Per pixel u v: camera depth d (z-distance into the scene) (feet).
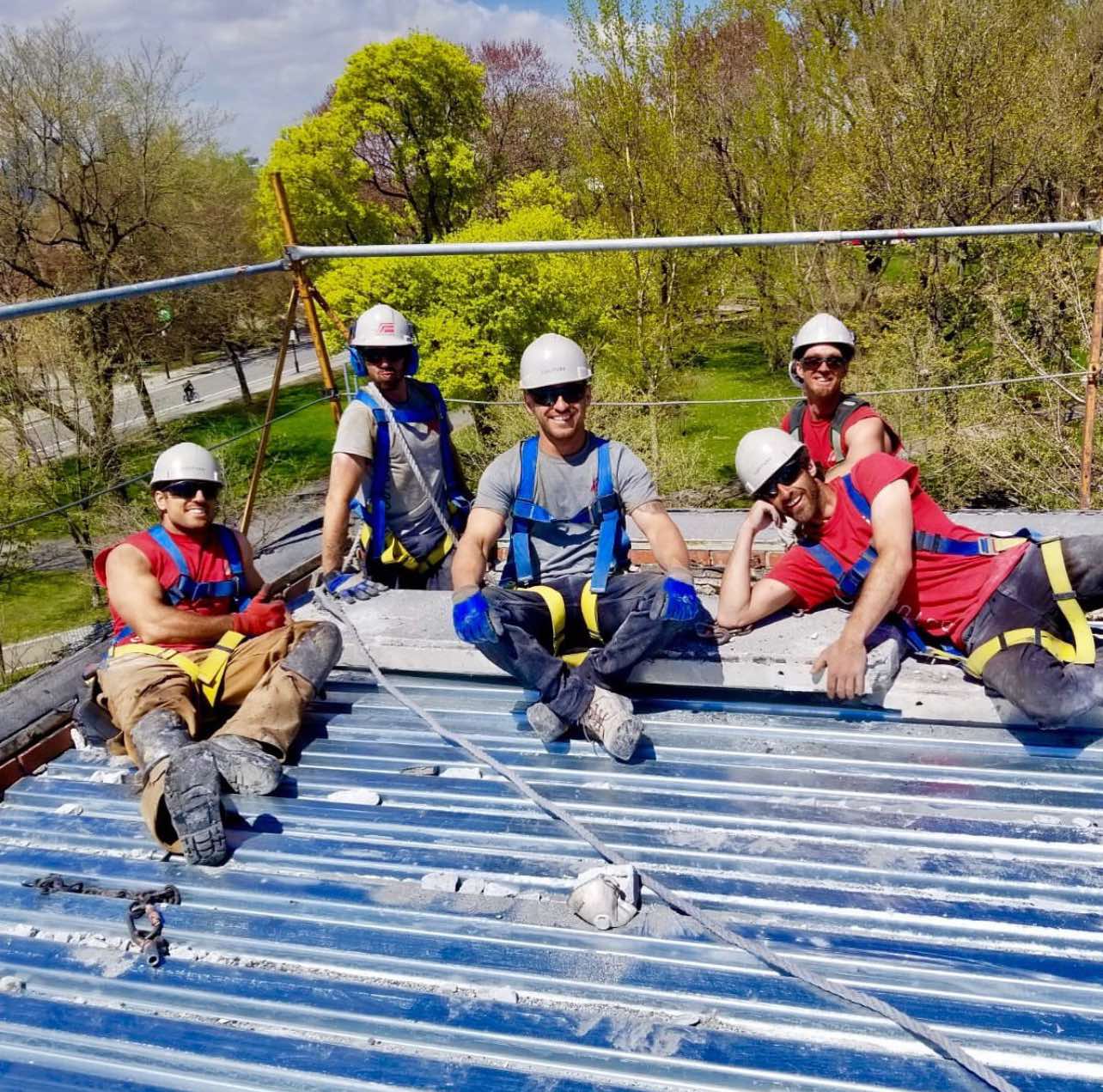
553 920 9.21
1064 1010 7.84
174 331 90.43
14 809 11.73
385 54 87.40
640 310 65.46
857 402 13.43
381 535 15.71
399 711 12.94
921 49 55.01
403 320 15.06
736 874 9.60
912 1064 7.49
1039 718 10.25
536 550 12.23
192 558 12.83
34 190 79.87
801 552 12.09
